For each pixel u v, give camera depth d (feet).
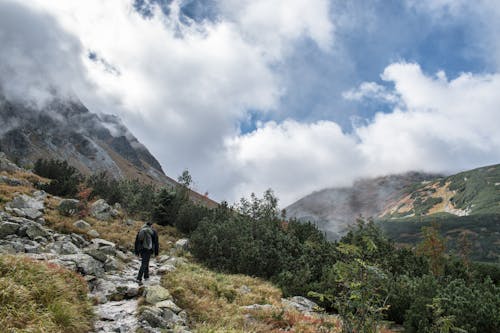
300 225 94.94
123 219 84.64
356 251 25.00
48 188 88.79
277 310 37.96
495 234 465.88
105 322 27.04
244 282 54.85
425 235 83.97
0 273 24.50
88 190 92.07
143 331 25.59
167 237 83.82
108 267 45.03
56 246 47.44
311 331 32.68
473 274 74.02
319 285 54.29
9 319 20.20
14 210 58.85
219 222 84.38
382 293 45.57
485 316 36.27
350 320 23.79
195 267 57.72
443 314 38.34
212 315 33.58
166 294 33.53
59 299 24.70
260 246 67.67
